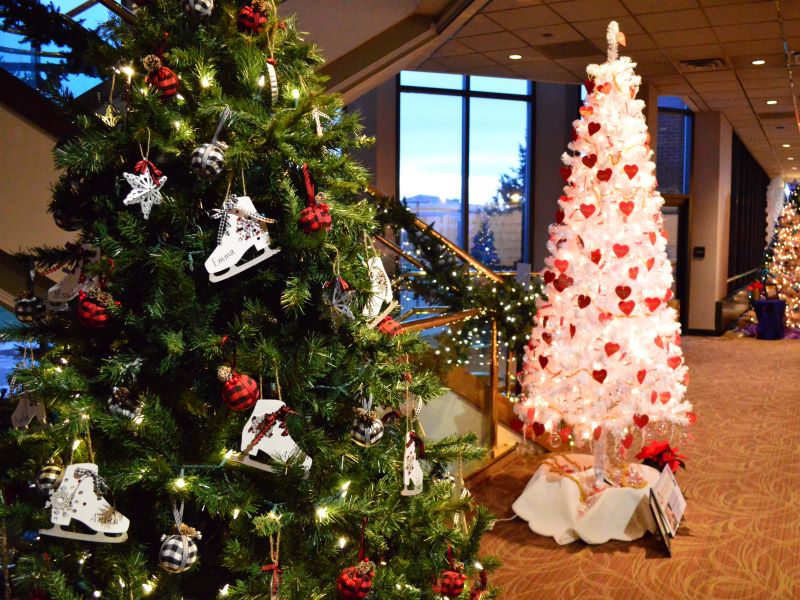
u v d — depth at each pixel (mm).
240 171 1764
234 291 1827
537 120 12102
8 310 3074
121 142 1721
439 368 4203
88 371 1866
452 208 12039
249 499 1751
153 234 1794
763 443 5645
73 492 1612
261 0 1827
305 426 1912
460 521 2434
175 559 1658
